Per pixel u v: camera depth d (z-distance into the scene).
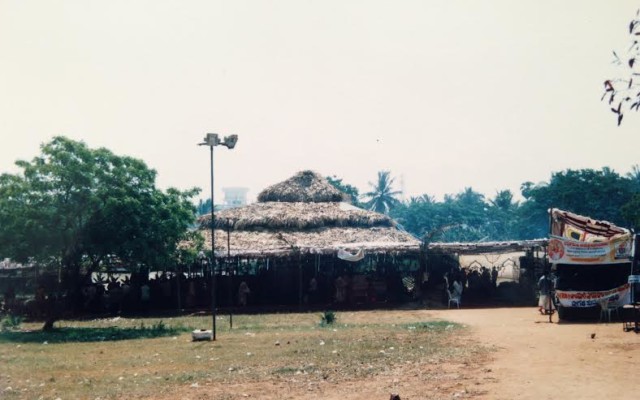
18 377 15.34
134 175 26.86
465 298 36.59
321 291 38.00
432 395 12.15
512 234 100.88
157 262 27.17
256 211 42.19
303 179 47.00
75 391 13.49
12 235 24.78
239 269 39.56
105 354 19.08
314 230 40.25
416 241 39.69
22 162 25.50
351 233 40.12
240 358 17.36
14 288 36.97
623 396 11.54
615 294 23.92
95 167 25.70
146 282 36.00
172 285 36.50
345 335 22.33
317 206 43.50
